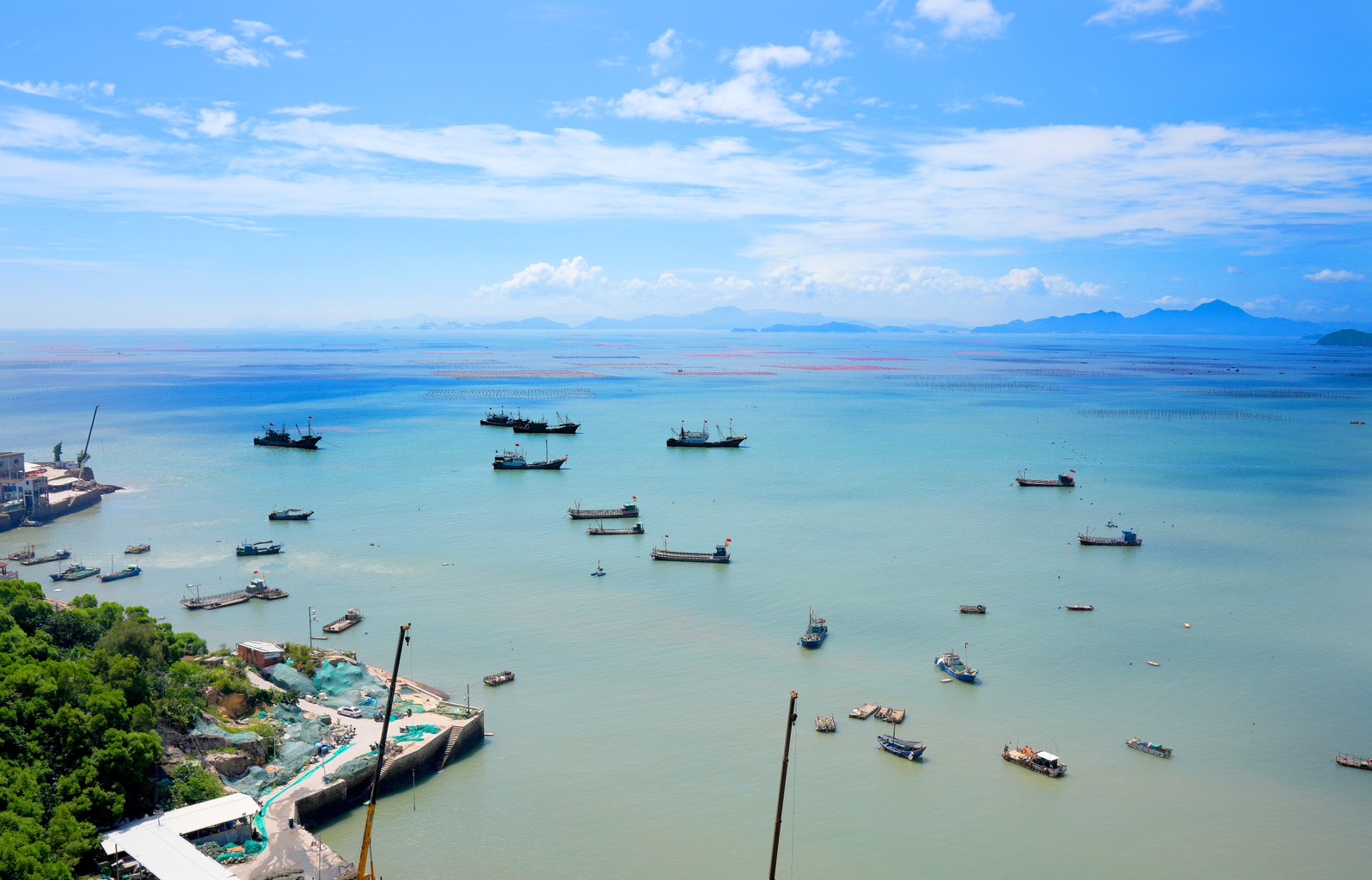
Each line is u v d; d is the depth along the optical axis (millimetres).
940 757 117000
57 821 88125
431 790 108875
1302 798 109250
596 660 147125
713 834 100312
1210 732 124438
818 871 94250
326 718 119625
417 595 179375
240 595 177250
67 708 98938
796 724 125312
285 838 94312
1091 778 112562
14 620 119938
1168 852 98250
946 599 177000
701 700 132875
